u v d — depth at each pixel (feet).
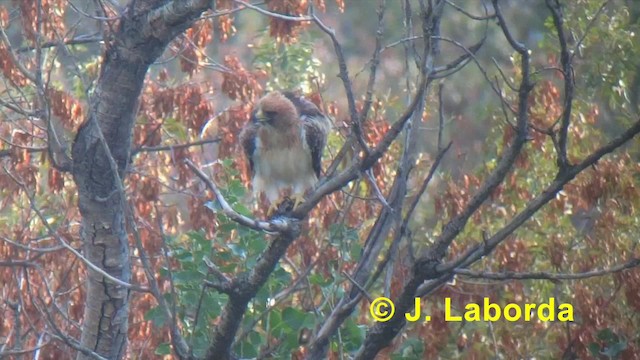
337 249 39.32
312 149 36.96
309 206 30.53
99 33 40.63
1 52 38.58
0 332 39.73
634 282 38.47
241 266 35.04
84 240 36.37
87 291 36.88
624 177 40.22
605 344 37.91
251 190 42.01
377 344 31.65
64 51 32.30
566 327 40.55
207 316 34.76
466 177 41.60
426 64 29.73
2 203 41.91
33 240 40.32
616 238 40.34
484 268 42.14
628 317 39.96
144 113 42.68
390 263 32.07
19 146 38.27
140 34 34.45
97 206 35.83
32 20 39.27
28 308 40.50
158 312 34.68
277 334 33.71
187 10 33.47
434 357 39.88
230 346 31.81
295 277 41.09
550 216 42.09
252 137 36.96
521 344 41.09
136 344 40.60
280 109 36.52
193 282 34.06
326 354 34.14
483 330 41.16
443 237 30.19
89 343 36.68
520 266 41.01
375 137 40.68
